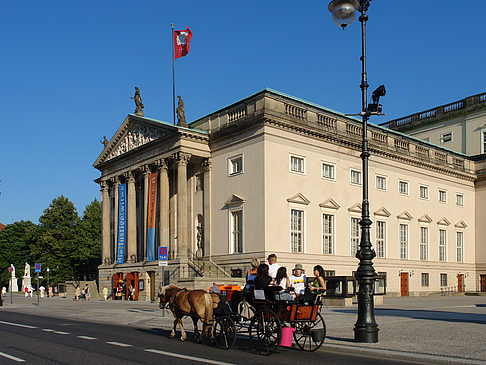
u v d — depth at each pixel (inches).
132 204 2379.4
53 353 626.8
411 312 1251.8
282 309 645.3
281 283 708.7
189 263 1983.3
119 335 848.9
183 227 1995.6
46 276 3474.4
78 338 797.2
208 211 2062.0
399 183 2385.6
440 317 1082.1
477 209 2856.8
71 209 3644.2
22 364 546.6
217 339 714.2
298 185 1929.1
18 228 4500.5
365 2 762.2
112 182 2588.6
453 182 2719.0
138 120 2337.6
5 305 2027.6
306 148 1974.7
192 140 2050.9
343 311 1284.4
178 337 819.4
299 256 1893.5
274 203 1838.1
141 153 2309.3
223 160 2023.9
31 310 1659.7
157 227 2343.8
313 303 663.8
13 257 4436.5
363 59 765.3
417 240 2445.9
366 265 703.1
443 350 615.5
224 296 725.9
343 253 2064.5
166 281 2023.9
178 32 2396.7
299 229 1926.7
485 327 867.4
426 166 2536.9
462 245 2743.6
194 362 560.4
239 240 1918.1
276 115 1866.4
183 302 754.8
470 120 3041.3
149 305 1785.2
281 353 647.1
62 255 3464.6
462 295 2642.7
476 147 2997.0
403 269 2341.3
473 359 553.0
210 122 2112.5
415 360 576.7
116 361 564.7
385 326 887.1
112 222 2696.9
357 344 672.4
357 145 2160.4
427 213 2522.1
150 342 749.9
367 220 719.1
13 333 873.5
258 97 1881.2
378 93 749.9
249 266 1843.0
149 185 2240.4
